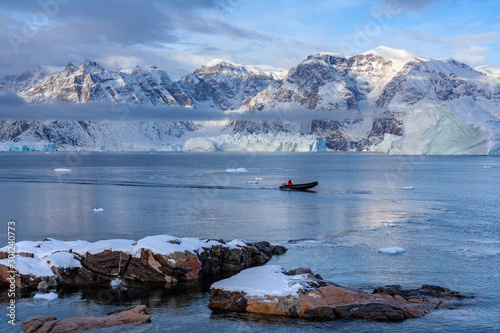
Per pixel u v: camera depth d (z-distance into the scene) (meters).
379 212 53.66
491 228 42.28
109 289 25.03
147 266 26.38
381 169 159.38
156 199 67.75
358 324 19.47
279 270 24.59
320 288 21.59
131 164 199.12
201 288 25.03
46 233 40.69
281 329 19.19
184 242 28.08
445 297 22.42
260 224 45.34
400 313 19.92
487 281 25.53
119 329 19.06
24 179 109.12
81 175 124.88
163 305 22.36
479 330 18.75
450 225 44.12
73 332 18.58
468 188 85.25
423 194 75.00
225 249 29.00
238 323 19.88
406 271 27.61
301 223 45.78
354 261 30.02
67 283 25.73
